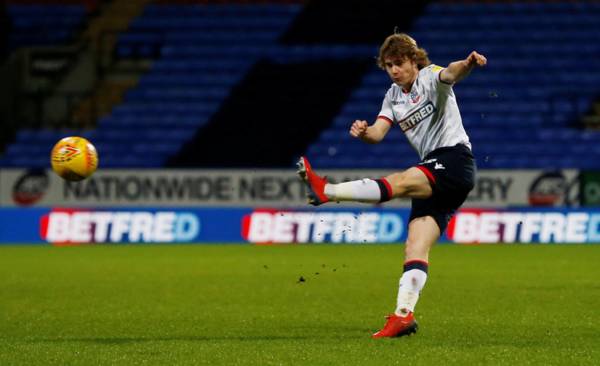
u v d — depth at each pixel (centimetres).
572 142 7375
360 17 8506
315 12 8544
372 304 2816
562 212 6188
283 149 7494
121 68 8112
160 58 8212
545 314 2539
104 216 6297
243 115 7775
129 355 1823
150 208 6316
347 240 6266
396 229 6262
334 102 7856
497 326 2286
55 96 7700
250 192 6525
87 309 2697
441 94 1983
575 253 5191
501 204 6406
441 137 2014
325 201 1945
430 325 2306
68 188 6594
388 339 2025
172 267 4303
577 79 7925
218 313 2592
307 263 4531
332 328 2269
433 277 3734
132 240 6309
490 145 7338
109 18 8488
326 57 8225
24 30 8331
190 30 8438
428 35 8300
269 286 3403
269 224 6288
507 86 7856
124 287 3381
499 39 8250
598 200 6362
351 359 1770
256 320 2434
